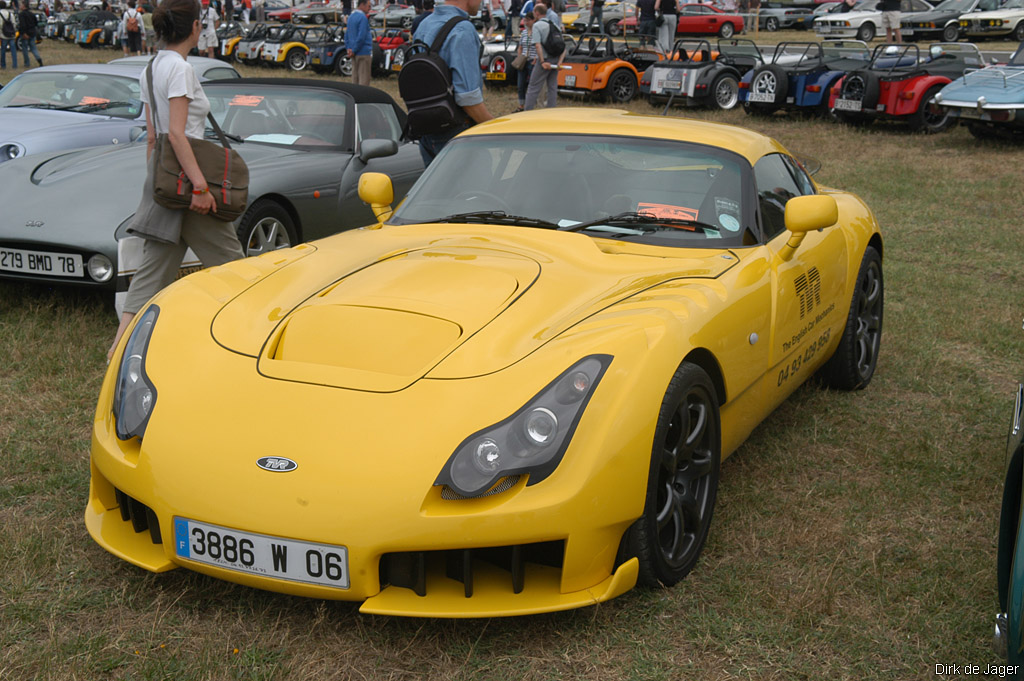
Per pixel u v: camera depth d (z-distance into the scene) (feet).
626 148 12.10
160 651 7.86
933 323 18.43
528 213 11.53
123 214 16.78
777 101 48.60
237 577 7.79
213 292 9.69
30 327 16.10
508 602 7.79
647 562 8.48
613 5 100.83
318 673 7.68
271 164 19.56
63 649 7.79
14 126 24.52
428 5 72.84
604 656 7.99
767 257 11.20
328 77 71.05
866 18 101.71
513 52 61.57
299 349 8.60
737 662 7.98
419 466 7.46
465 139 12.97
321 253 10.81
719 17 98.68
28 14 76.74
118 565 9.16
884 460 12.37
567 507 7.61
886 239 26.09
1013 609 6.11
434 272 9.78
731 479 11.67
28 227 16.56
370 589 7.57
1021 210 30.04
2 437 12.17
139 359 8.82
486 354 8.27
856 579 9.35
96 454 8.71
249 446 7.79
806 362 12.73
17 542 9.34
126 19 85.56
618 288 9.61
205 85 23.04
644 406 8.10
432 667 7.81
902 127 47.93
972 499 11.30
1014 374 16.03
